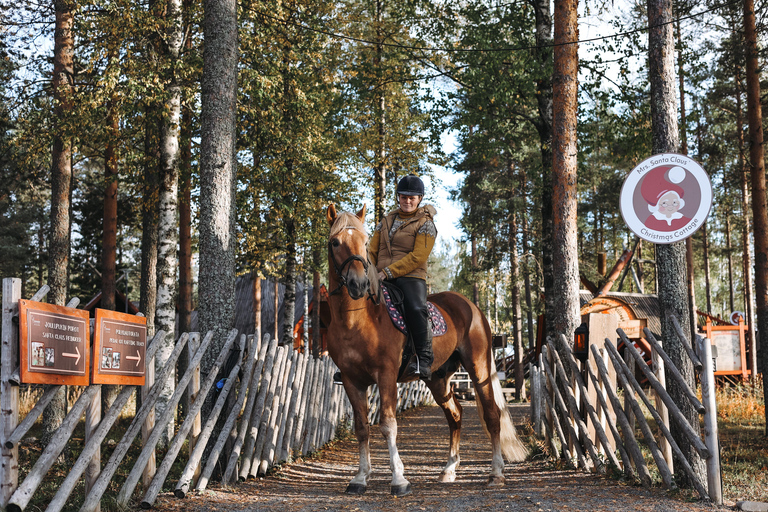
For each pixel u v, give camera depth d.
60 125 11.95
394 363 6.05
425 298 6.47
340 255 5.69
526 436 12.30
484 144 15.91
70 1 12.20
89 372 4.84
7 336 4.16
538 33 14.72
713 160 27.27
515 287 32.59
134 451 10.98
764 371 12.71
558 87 9.95
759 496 6.07
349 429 14.39
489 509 5.14
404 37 20.36
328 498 5.86
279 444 8.35
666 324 6.69
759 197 14.16
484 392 7.20
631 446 6.44
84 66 13.80
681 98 25.25
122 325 5.27
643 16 15.16
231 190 7.51
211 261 7.29
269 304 35.19
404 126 22.77
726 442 11.28
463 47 15.54
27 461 9.77
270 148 16.17
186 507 5.43
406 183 6.70
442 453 10.80
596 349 7.41
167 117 12.44
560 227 9.68
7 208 29.72
